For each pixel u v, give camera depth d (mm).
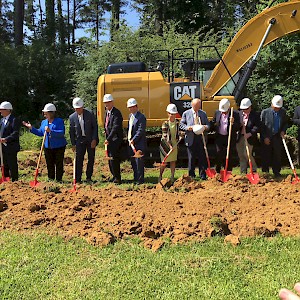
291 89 14156
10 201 7082
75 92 21641
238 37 11383
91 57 20703
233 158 11484
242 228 5703
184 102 11555
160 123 11664
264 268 4652
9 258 5016
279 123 9141
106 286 4297
